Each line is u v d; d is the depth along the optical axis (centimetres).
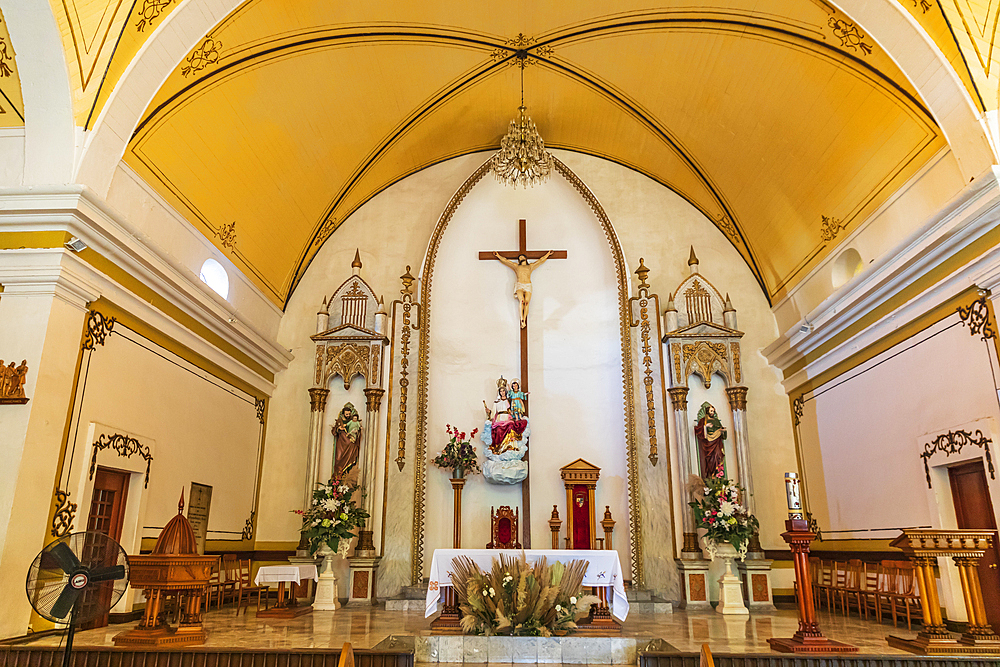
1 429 732
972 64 794
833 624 957
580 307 1428
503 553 840
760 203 1315
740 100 1165
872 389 1067
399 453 1263
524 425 1322
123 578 610
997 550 805
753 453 1347
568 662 754
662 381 1316
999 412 791
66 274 786
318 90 1146
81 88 795
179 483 1035
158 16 811
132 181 905
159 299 986
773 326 1421
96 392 844
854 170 1059
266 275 1335
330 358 1345
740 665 670
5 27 755
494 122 1433
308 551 1227
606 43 1194
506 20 1149
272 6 943
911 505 962
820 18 930
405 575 1209
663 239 1470
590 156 1536
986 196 779
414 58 1196
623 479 1319
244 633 823
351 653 450
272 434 1374
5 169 817
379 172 1448
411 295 1360
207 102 976
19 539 718
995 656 659
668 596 1195
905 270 940
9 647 659
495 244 1470
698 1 1034
